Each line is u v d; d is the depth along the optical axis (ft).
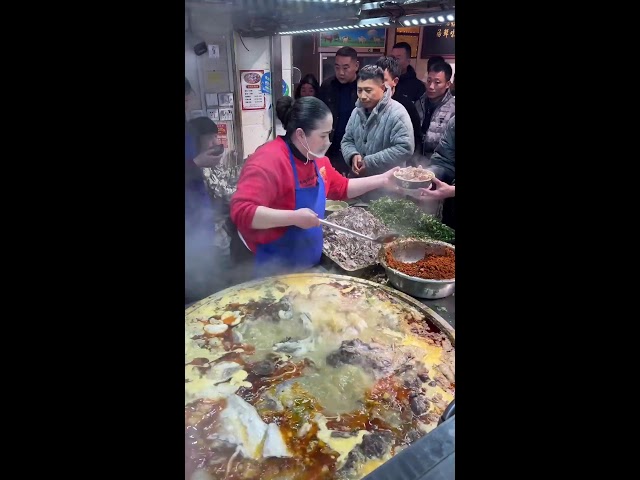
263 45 9.61
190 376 4.13
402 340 4.65
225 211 6.95
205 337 4.69
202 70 9.29
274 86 9.99
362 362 4.32
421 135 7.73
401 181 6.99
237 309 5.14
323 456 3.37
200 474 3.18
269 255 6.21
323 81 9.13
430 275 5.45
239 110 9.84
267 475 3.22
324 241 6.44
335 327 4.83
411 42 8.64
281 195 6.44
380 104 7.52
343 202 7.25
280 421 3.67
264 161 6.25
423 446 2.32
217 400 3.86
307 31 7.52
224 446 3.42
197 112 9.23
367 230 6.54
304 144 6.27
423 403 3.89
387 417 3.74
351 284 5.64
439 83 7.14
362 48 9.31
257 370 4.23
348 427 3.64
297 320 4.96
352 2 5.76
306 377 4.14
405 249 6.02
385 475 2.19
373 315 5.03
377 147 7.73
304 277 5.80
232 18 8.67
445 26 8.14
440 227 6.37
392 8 5.49
